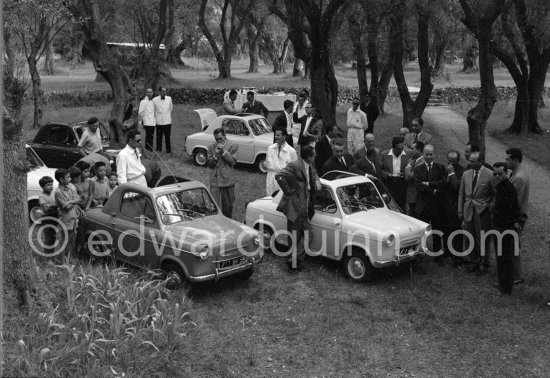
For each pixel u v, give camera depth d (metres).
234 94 19.61
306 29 17.52
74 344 6.93
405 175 11.30
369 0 18.27
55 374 6.42
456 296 9.56
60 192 9.91
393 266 10.26
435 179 10.70
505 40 25.48
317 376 7.38
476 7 15.61
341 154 11.87
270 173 12.16
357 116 16.20
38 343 6.80
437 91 34.56
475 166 10.15
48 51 40.81
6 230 7.36
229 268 9.27
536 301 9.34
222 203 11.62
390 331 8.50
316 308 9.15
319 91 17.52
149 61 23.03
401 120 27.27
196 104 29.91
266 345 8.08
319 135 14.78
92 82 34.44
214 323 8.51
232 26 37.50
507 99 35.75
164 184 10.52
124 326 7.44
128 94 18.62
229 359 7.59
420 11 17.88
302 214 10.16
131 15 27.27
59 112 25.81
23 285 7.46
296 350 7.97
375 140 21.97
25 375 6.22
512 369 7.50
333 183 10.40
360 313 8.98
